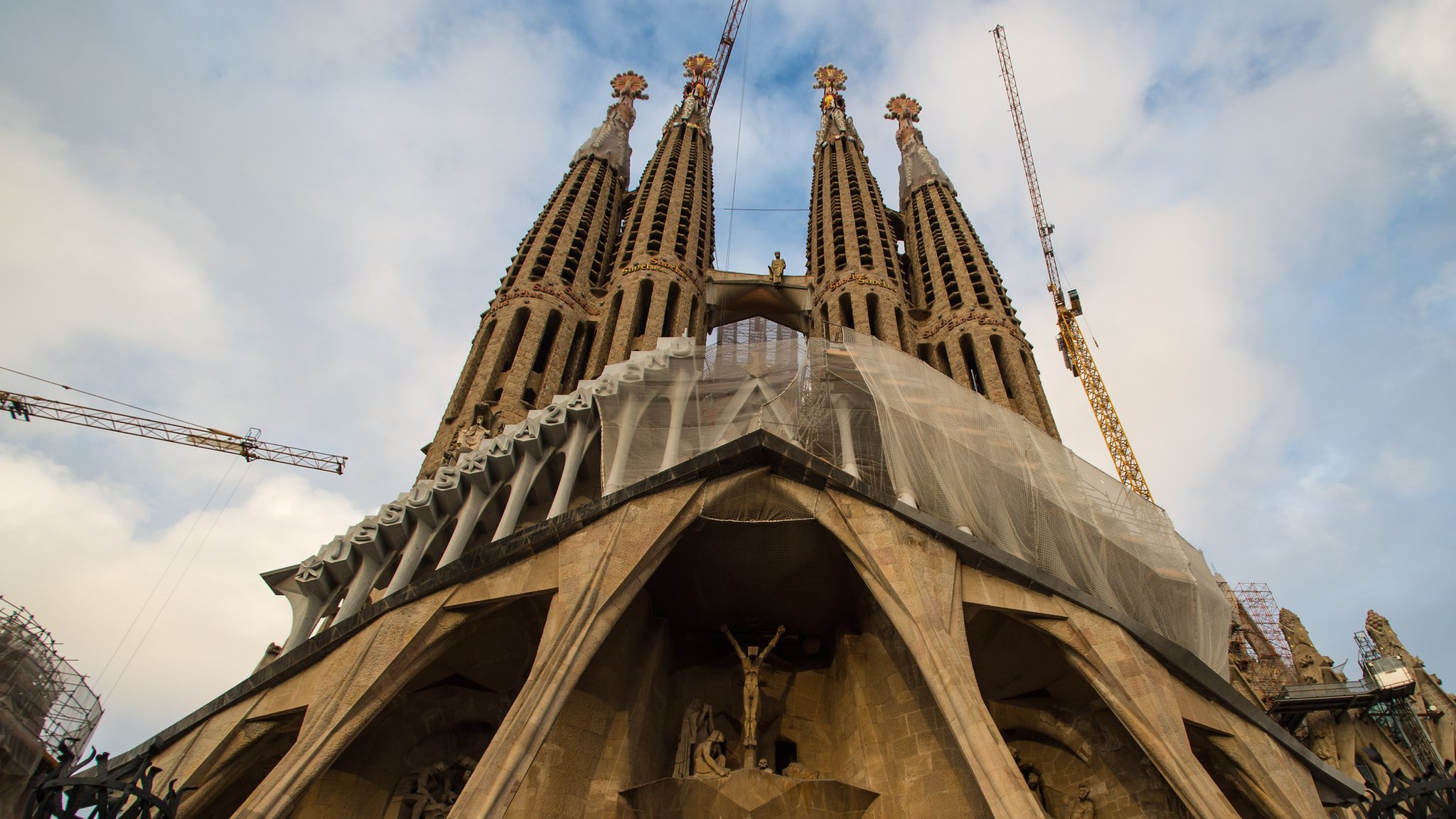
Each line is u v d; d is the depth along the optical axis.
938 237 53.38
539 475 28.62
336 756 19.44
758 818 21.89
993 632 23.86
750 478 24.03
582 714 23.17
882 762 23.52
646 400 29.95
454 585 22.14
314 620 26.06
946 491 25.59
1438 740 31.98
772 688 26.19
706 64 75.38
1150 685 21.08
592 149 59.34
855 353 29.45
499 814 17.39
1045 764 24.20
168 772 20.27
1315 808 20.59
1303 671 36.91
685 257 49.81
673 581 25.75
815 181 62.41
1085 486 28.36
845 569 25.45
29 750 19.62
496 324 42.16
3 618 20.12
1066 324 68.00
